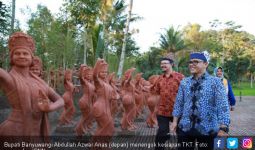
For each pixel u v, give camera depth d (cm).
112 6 2034
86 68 841
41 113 392
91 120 834
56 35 1786
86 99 818
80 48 2344
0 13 1242
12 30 1280
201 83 436
